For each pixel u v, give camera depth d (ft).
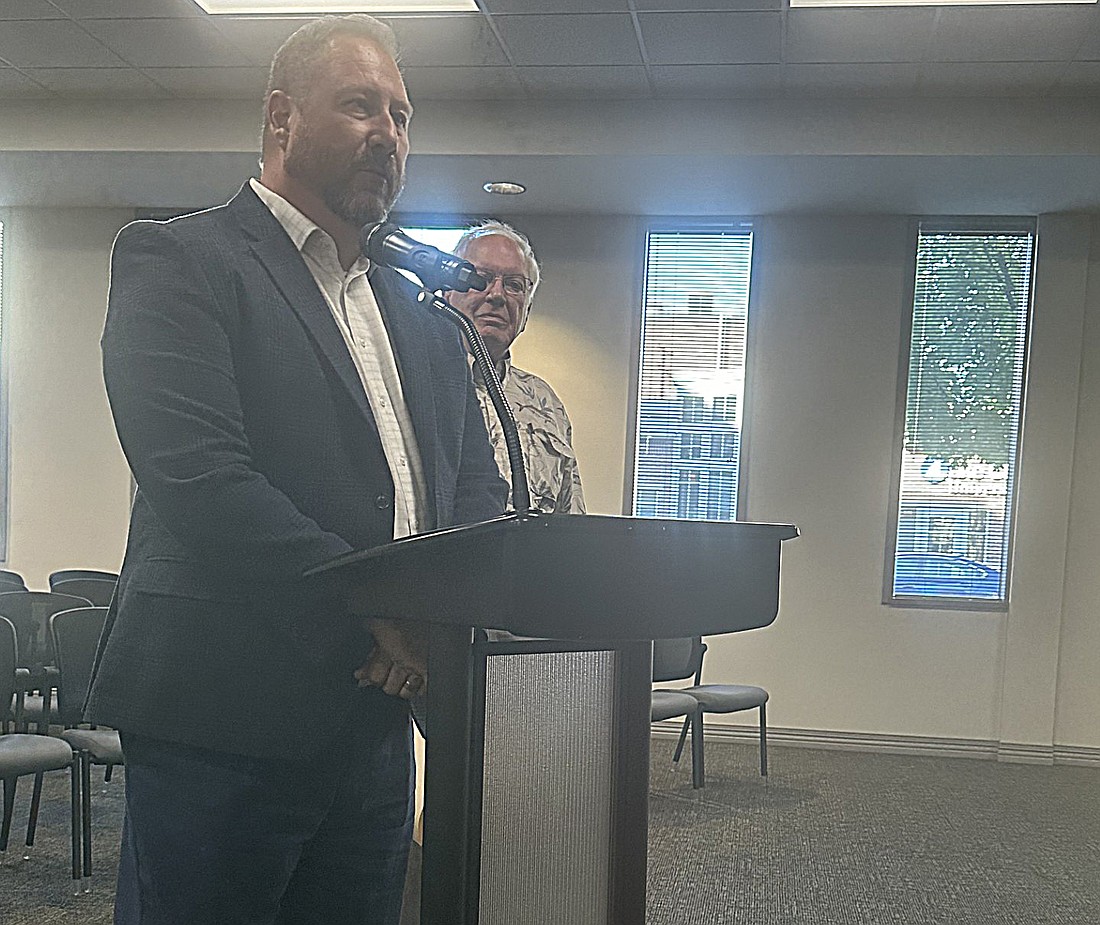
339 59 4.46
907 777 18.86
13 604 16.08
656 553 3.45
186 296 4.12
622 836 4.59
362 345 4.73
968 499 21.01
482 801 3.77
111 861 12.76
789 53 16.12
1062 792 18.16
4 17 15.90
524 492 3.80
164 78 18.03
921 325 21.20
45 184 21.25
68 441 23.22
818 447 21.31
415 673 3.94
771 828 15.20
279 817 4.22
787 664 21.25
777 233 21.47
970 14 14.75
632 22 15.34
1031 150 17.29
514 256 8.44
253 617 4.10
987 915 12.06
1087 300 20.70
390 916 4.79
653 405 21.85
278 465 4.25
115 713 4.13
